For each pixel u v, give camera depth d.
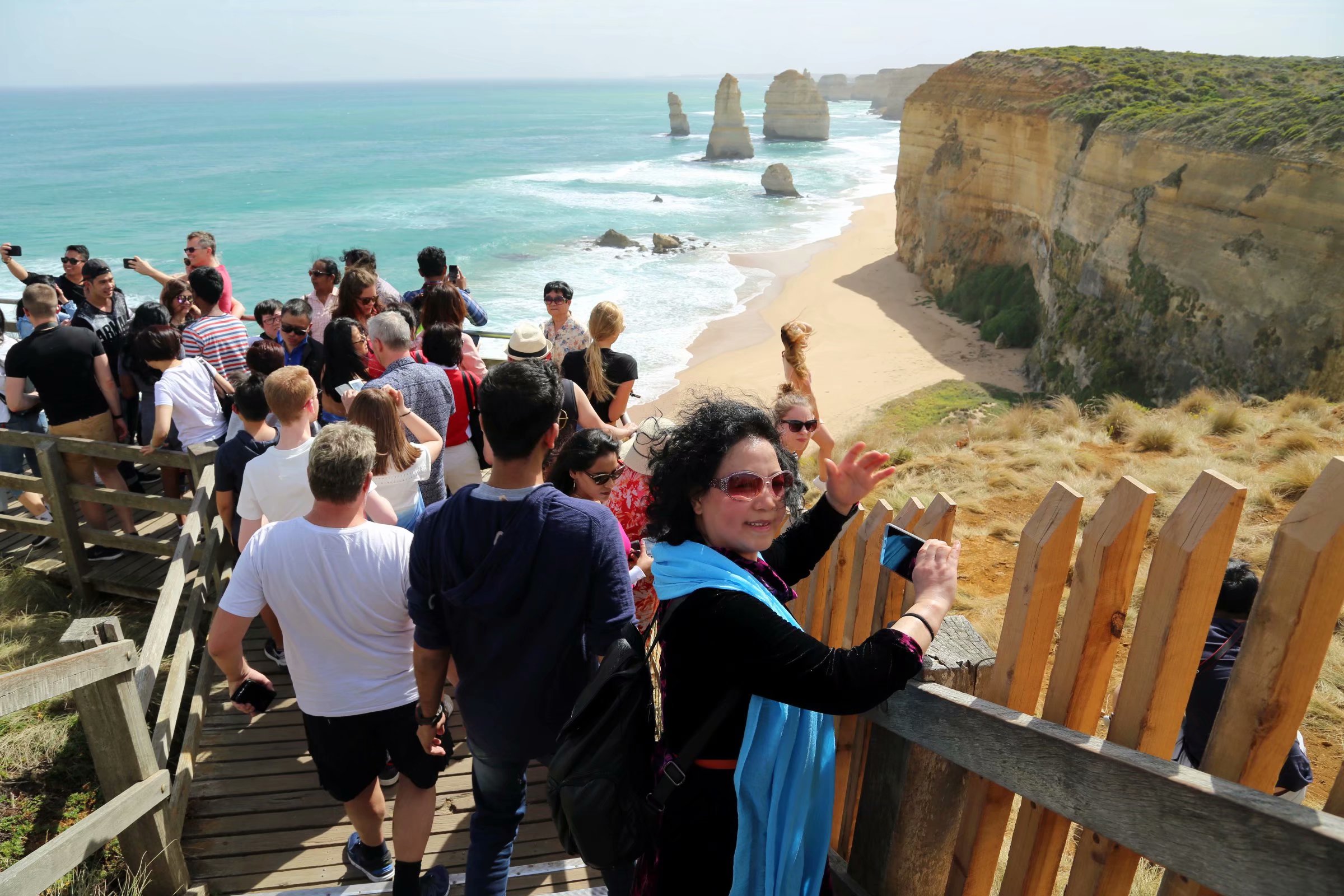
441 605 2.85
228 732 4.83
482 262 57.94
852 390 33.31
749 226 72.81
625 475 3.97
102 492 6.71
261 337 7.57
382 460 4.16
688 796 1.86
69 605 7.02
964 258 45.62
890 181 104.88
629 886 3.02
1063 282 34.59
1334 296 22.14
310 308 6.81
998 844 2.26
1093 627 1.83
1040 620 2.00
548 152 149.75
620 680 2.01
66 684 3.06
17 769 4.75
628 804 1.93
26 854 4.24
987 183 44.78
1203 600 1.64
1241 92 35.56
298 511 4.09
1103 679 1.91
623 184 102.12
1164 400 27.30
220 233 70.75
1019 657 2.03
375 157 140.38
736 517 1.85
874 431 26.41
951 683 2.17
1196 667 1.70
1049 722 1.90
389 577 3.17
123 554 7.34
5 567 7.35
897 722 2.26
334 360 5.67
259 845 4.04
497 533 2.70
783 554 2.32
